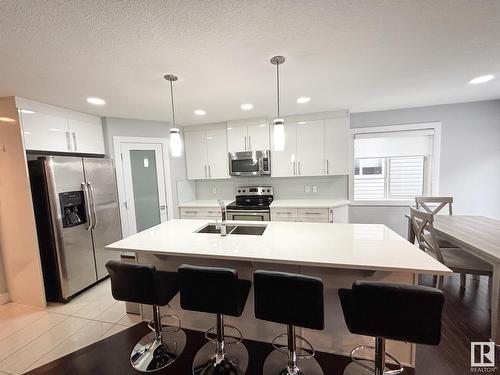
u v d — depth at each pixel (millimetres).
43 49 1524
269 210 3717
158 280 1834
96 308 2504
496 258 1716
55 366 1780
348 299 1414
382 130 3686
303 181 4172
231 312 1491
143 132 3711
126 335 2096
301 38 1521
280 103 3088
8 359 1855
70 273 2631
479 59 1897
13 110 2383
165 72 1968
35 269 2521
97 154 3307
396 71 2109
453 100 3238
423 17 1335
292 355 1570
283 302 1375
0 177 2490
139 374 1699
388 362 1721
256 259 1582
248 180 4441
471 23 1399
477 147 3408
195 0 1137
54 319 2334
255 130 3893
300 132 3775
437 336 1163
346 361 1739
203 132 4219
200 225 2580
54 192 2486
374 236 1981
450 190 3553
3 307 2561
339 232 2119
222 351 1738
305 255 1585
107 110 3049
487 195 3443
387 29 1448
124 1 1116
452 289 2607
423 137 3619
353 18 1331
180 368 1743
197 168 4301
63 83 2100
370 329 1253
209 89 2418
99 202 2996
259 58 1780
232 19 1303
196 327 2146
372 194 3914
